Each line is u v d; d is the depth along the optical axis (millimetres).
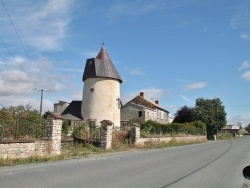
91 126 24844
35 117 21047
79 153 19219
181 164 14703
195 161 16203
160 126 46250
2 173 10547
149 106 62875
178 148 27703
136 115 56344
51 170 11492
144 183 9414
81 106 41656
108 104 40281
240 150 26094
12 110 20562
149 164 14414
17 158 14305
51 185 8602
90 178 9961
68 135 23750
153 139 30719
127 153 20984
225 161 16578
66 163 13930
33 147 15680
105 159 16328
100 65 40938
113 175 10750
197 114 67562
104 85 40438
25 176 9984
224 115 70062
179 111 68875
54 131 17078
